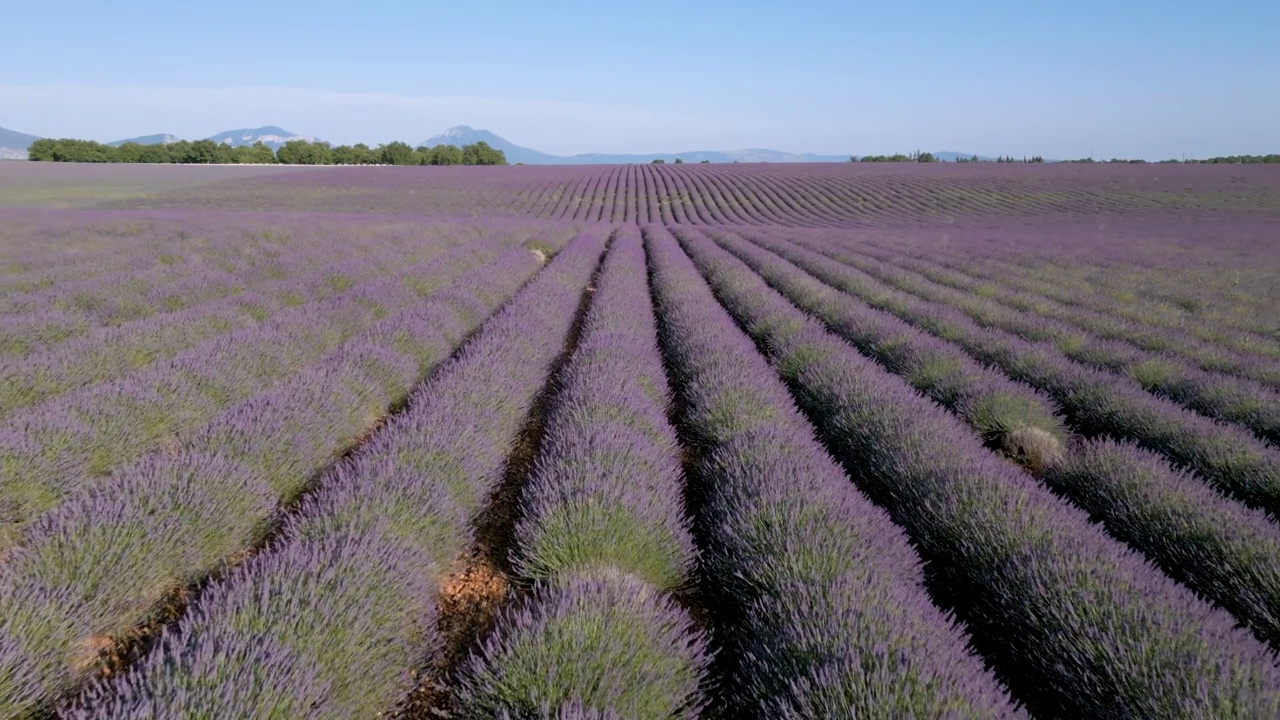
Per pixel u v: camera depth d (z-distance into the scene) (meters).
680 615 2.86
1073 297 12.27
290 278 11.54
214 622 2.45
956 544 3.65
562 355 8.28
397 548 3.06
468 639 3.03
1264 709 2.18
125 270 11.56
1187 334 9.57
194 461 3.77
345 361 6.29
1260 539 3.47
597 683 2.34
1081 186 50.50
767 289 11.77
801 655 2.50
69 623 2.62
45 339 7.08
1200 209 41.12
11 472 3.70
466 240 18.88
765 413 5.44
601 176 60.81
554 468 4.13
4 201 33.66
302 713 2.11
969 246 21.50
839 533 3.43
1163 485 4.23
